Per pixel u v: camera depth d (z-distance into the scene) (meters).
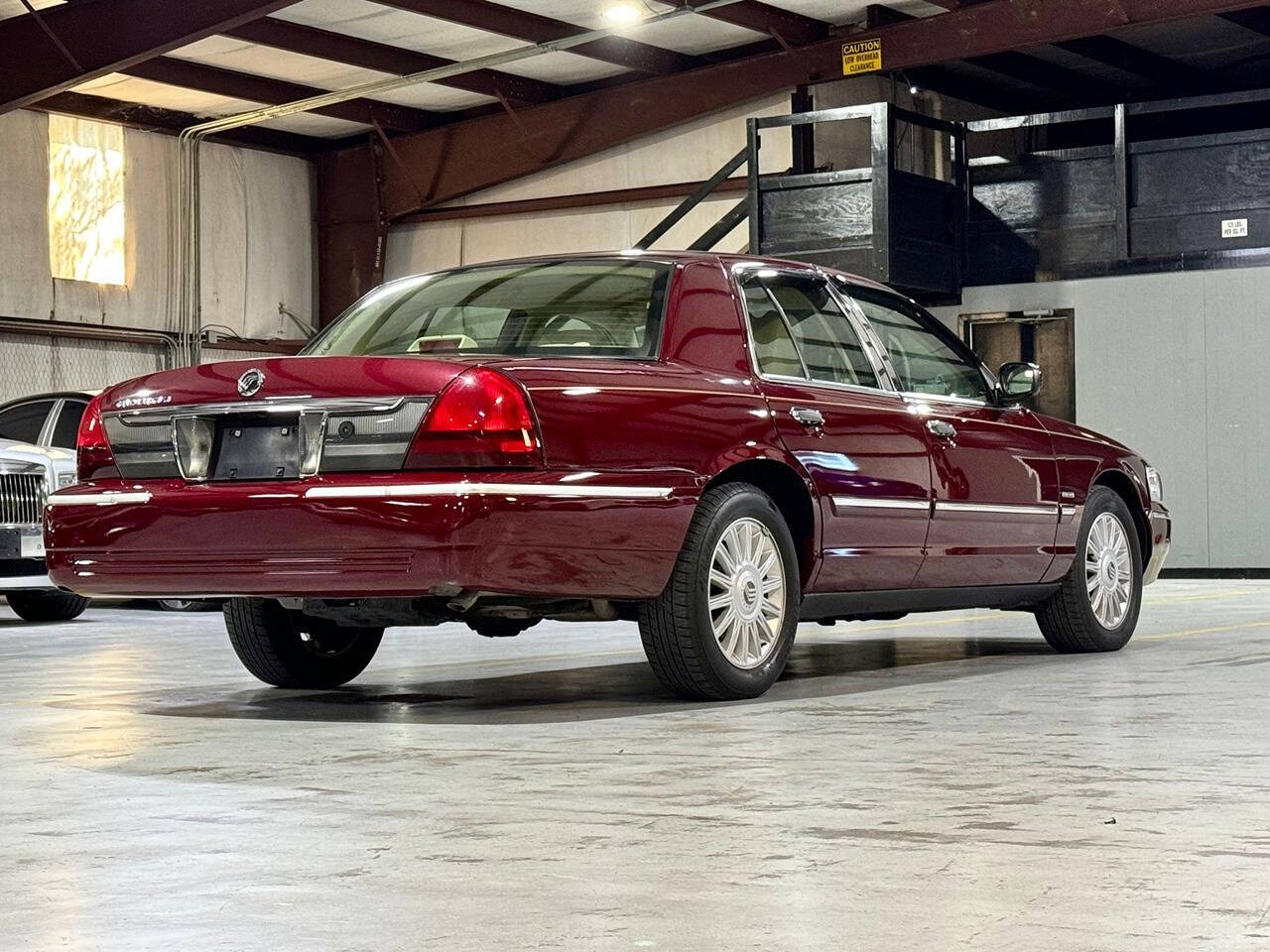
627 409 4.52
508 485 4.25
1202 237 13.97
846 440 5.14
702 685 4.79
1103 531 6.43
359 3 15.45
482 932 2.24
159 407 4.65
